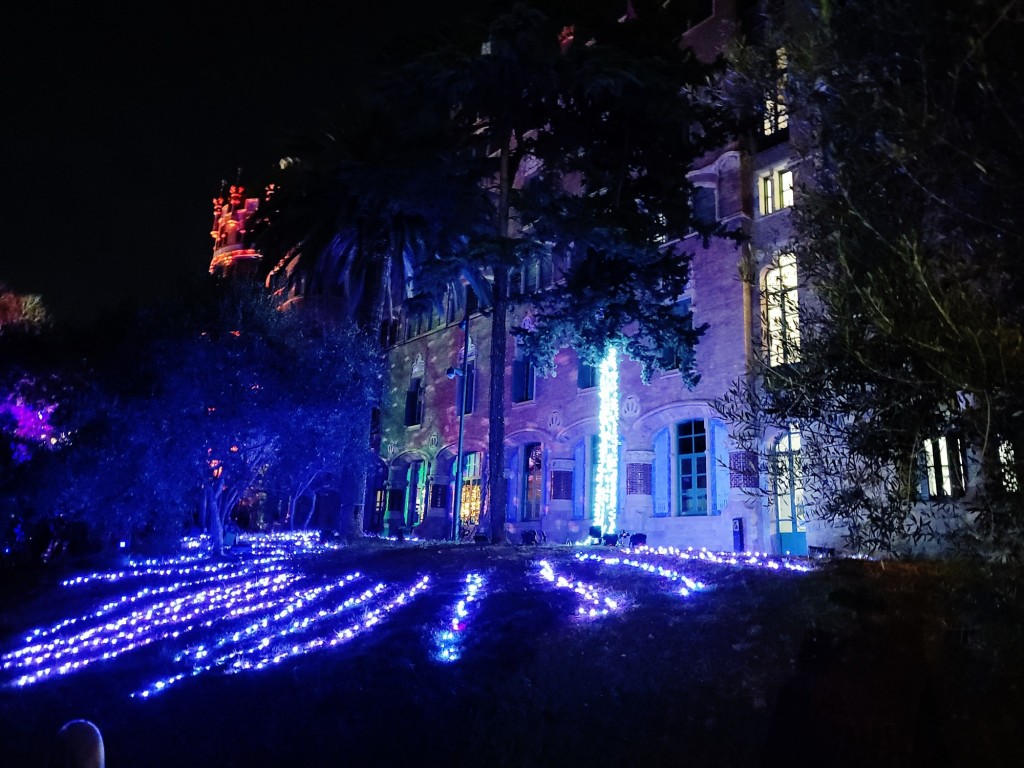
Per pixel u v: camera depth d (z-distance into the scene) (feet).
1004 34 14.39
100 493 75.92
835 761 16.65
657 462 77.56
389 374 125.59
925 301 14.35
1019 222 14.06
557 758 21.58
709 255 73.72
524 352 68.23
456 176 62.85
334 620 40.88
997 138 14.55
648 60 53.52
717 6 79.82
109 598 59.41
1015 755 16.49
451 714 25.11
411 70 56.80
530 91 60.13
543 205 55.57
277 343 83.97
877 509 16.76
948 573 21.06
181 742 25.68
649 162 60.85
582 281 61.93
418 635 34.22
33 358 73.67
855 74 17.54
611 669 26.40
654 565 44.01
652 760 20.49
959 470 16.17
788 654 24.20
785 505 63.62
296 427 85.81
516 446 95.50
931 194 15.07
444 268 59.31
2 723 29.73
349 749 23.76
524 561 49.19
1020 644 17.29
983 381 13.01
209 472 83.71
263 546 94.38
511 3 58.65
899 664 20.25
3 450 72.90
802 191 20.43
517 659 29.09
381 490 124.26
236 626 43.98
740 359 69.10
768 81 21.95
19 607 57.31
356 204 85.10
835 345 17.17
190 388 75.61
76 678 35.83
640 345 64.08
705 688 23.47
